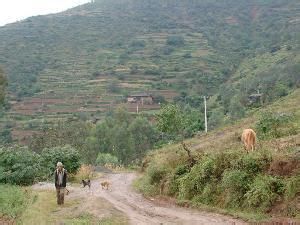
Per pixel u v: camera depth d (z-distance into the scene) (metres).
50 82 147.25
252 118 42.22
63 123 85.38
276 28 190.00
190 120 56.62
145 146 85.19
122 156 84.75
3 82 55.84
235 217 15.61
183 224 14.96
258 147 19.69
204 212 17.22
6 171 32.62
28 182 32.84
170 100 124.00
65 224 15.30
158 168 25.20
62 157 37.72
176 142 47.59
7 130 100.81
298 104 41.47
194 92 125.56
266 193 15.66
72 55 180.75
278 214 14.88
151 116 108.50
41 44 195.75
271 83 86.62
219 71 148.00
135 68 156.00
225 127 43.25
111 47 191.38
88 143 80.25
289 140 20.72
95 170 51.19
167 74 149.75
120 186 30.75
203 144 33.84
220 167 19.33
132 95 128.75
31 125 105.06
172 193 22.11
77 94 135.00
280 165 16.45
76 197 22.44
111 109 118.62
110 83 143.62
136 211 18.00
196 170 20.50
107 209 17.80
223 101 97.94
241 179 17.20
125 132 85.38
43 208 19.17
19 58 171.62
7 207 19.81
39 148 65.12
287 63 102.12
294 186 15.06
